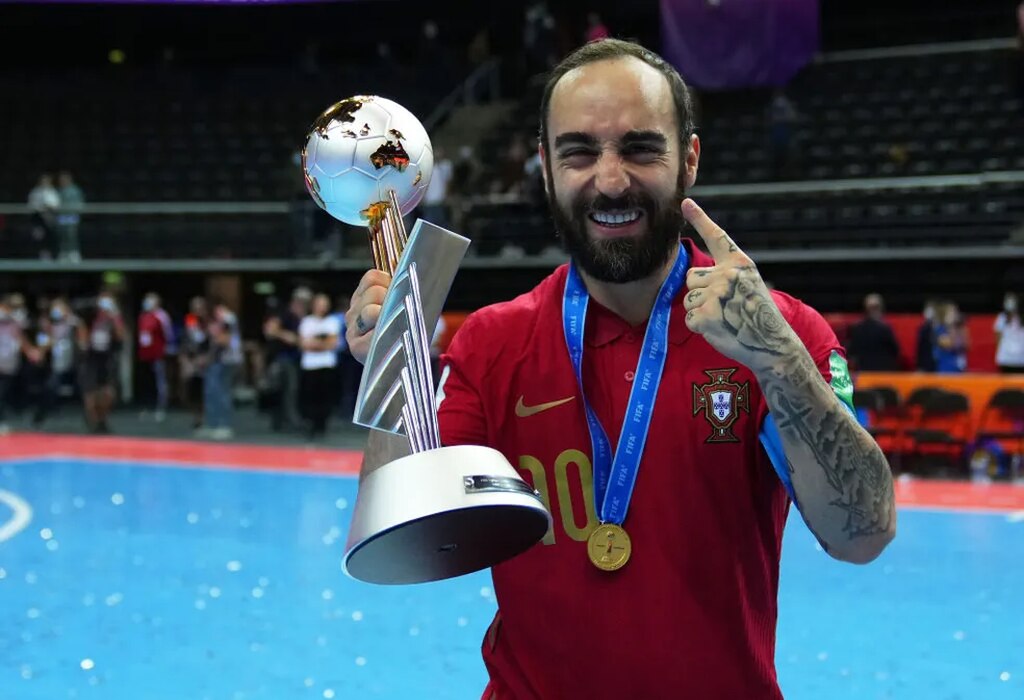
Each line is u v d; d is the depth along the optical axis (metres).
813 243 15.27
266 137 22.16
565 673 1.61
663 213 1.54
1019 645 5.04
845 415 1.47
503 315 1.71
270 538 7.66
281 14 24.97
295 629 5.30
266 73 23.44
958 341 12.30
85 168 22.16
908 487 10.15
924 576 6.45
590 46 1.60
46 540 7.59
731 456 1.58
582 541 1.61
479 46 22.47
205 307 15.69
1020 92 17.27
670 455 1.58
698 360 1.61
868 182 15.15
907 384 11.16
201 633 5.23
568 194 1.55
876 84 18.98
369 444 1.57
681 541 1.57
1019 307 13.85
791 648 5.00
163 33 26.52
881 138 17.45
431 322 1.45
